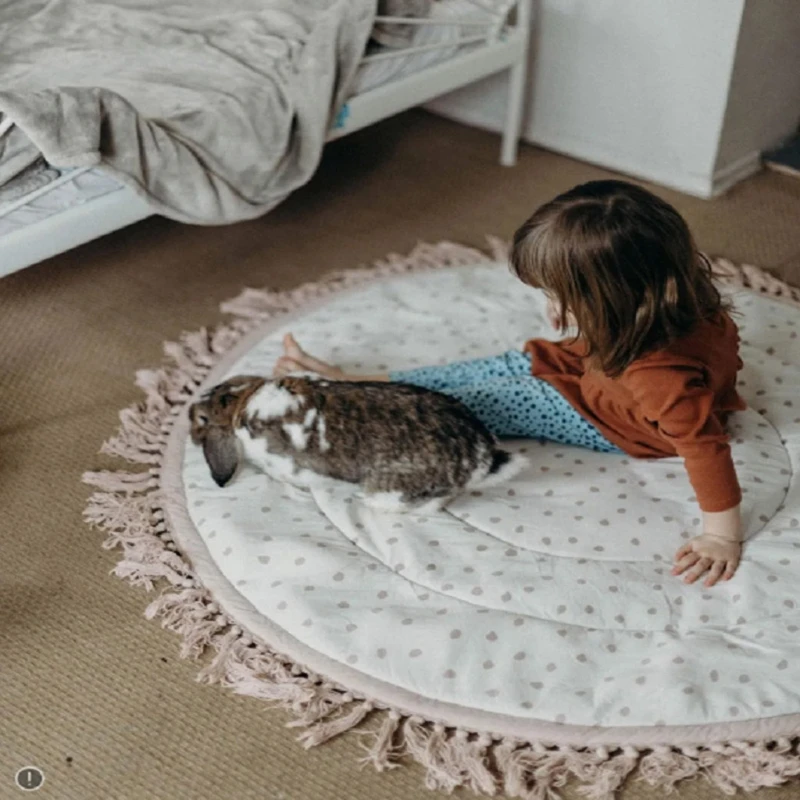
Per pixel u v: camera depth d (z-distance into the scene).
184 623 1.38
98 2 2.21
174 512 1.52
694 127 2.33
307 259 2.14
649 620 1.32
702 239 2.22
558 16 2.41
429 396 1.46
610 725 1.22
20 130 1.60
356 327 1.86
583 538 1.42
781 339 1.80
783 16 2.28
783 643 1.29
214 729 1.26
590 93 2.46
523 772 1.19
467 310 1.90
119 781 1.21
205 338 1.89
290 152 1.94
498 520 1.45
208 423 1.49
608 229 1.24
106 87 1.87
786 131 2.54
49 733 1.25
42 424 1.72
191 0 2.22
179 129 1.77
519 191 2.41
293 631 1.34
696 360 1.33
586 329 1.31
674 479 1.50
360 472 1.43
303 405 1.43
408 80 2.13
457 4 2.27
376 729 1.25
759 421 1.60
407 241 2.21
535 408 1.54
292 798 1.18
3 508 1.56
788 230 2.24
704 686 1.24
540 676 1.27
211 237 2.21
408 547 1.41
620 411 1.49
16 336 1.92
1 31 2.10
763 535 1.42
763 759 1.18
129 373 1.84
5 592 1.43
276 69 1.96
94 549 1.50
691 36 2.23
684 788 1.18
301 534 1.45
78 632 1.38
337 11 1.99
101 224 1.71
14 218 1.63
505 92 2.60
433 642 1.30
